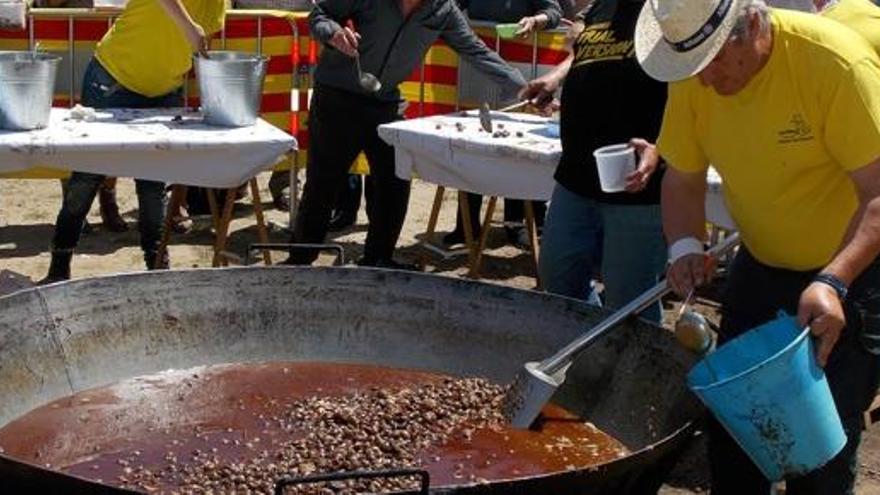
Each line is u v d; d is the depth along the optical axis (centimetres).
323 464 335
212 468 332
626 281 445
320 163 605
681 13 294
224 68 548
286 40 719
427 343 404
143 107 605
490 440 355
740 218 336
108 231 733
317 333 406
